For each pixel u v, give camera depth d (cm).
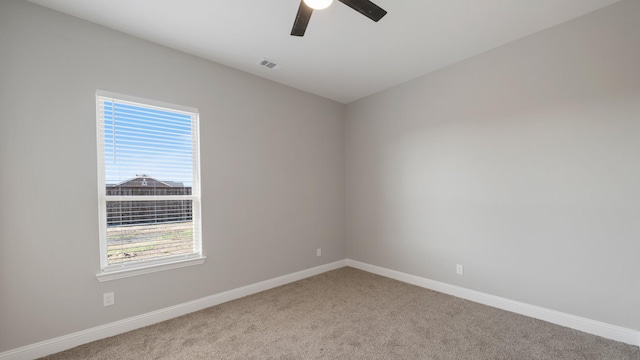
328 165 422
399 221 372
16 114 200
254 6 212
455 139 314
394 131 378
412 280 357
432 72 335
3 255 194
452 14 226
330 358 202
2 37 196
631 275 212
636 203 210
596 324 225
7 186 196
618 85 217
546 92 251
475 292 298
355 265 432
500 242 279
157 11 217
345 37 259
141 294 250
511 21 238
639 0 208
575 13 228
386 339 225
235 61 304
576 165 235
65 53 218
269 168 349
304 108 392
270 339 227
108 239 238
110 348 215
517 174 268
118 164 244
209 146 296
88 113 227
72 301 218
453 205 316
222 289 303
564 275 241
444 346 215
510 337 225
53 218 212
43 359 201
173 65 273
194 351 211
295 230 376
